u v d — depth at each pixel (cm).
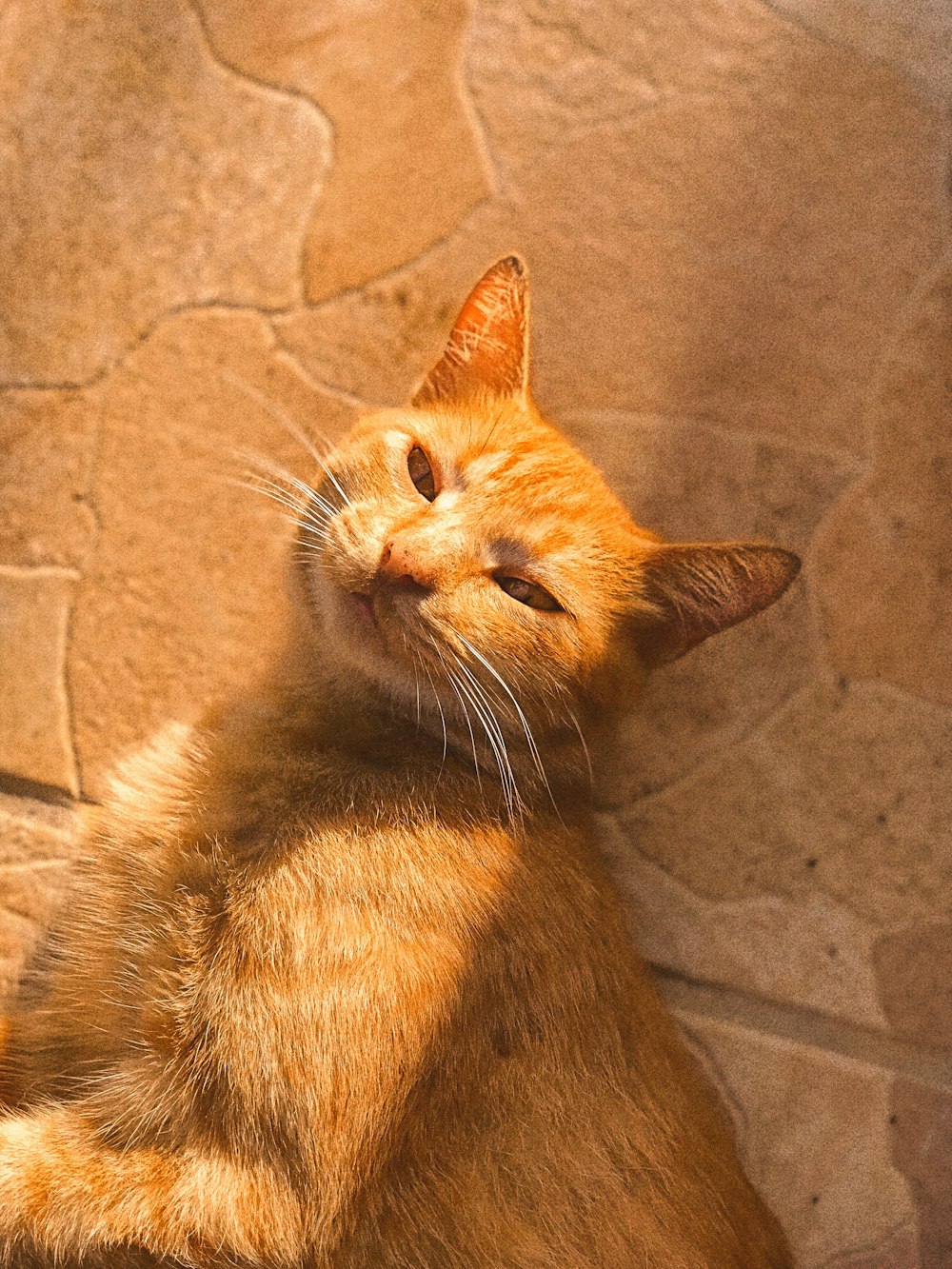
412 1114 47
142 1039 48
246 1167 45
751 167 61
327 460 53
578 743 52
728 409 61
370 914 47
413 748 51
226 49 61
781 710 61
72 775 60
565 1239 47
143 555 61
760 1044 61
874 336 61
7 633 61
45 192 61
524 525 50
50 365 61
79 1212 45
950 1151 62
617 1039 50
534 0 61
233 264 61
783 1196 61
